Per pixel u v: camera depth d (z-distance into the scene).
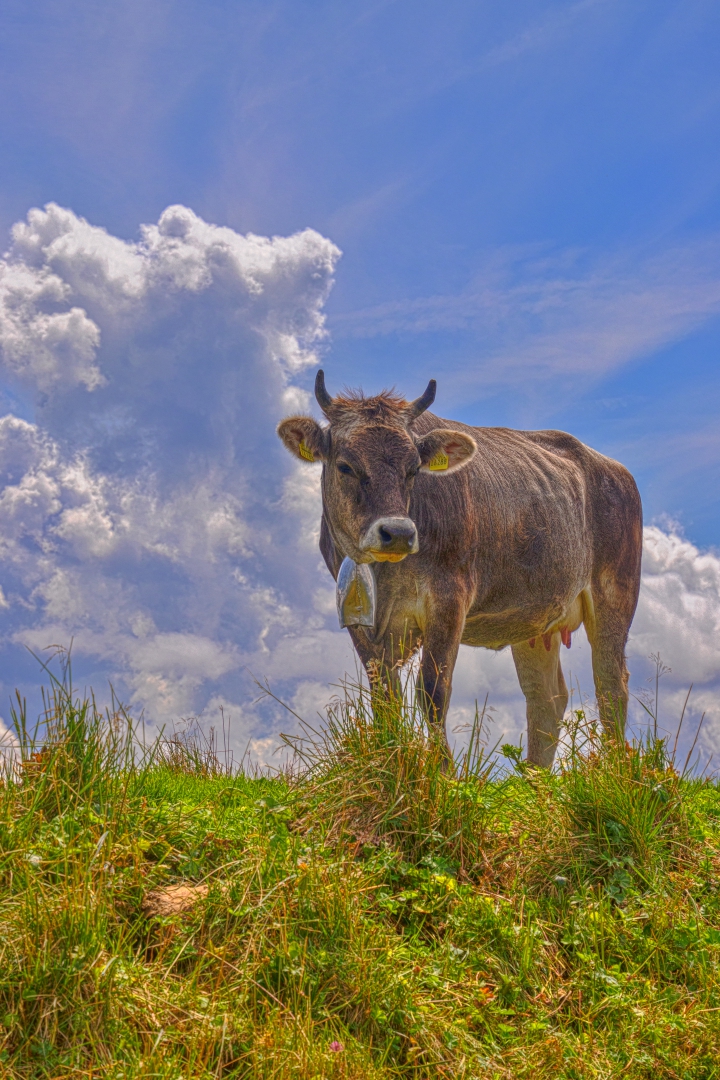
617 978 4.05
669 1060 3.61
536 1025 3.68
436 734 5.32
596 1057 3.61
